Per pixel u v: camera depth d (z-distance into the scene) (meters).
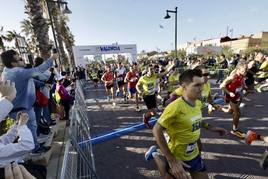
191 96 2.36
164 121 2.29
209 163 4.11
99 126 6.95
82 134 4.50
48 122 5.34
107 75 10.75
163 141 2.28
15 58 3.14
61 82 6.12
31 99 3.46
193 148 2.57
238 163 4.06
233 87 4.98
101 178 3.86
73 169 2.75
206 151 4.62
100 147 5.27
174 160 2.27
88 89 17.92
